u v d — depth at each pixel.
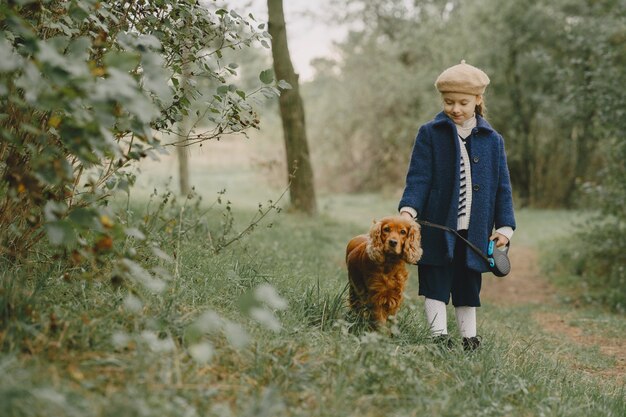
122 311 2.99
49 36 3.27
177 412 2.22
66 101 2.25
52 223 2.46
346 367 2.93
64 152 3.33
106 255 3.59
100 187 3.83
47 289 3.17
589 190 9.71
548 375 4.06
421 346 3.53
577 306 8.97
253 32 3.84
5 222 3.30
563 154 21.91
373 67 26.70
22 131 3.04
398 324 4.10
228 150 35.97
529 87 21.39
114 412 2.11
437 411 2.79
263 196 23.66
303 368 2.85
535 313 8.19
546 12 20.08
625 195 9.15
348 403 2.67
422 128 4.14
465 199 4.01
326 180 29.27
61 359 2.53
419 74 24.00
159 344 2.51
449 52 22.05
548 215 20.06
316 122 28.52
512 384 3.42
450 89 3.99
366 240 4.18
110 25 3.46
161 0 3.49
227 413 2.33
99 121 2.31
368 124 26.88
